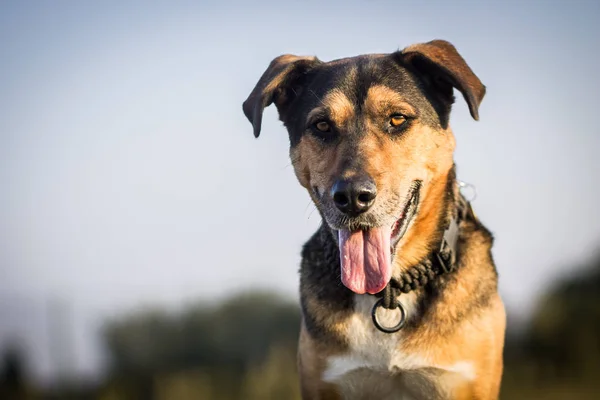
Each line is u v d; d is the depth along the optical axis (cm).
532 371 1230
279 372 1227
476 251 466
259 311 1538
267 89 482
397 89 461
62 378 1505
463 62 475
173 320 1533
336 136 461
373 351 446
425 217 454
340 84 470
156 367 1455
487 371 446
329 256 464
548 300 1363
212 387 1290
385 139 450
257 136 476
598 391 1108
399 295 449
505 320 474
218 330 1501
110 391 1373
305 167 479
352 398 462
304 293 477
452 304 444
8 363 1424
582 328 1271
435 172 463
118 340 1510
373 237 439
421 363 441
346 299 455
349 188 423
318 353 457
